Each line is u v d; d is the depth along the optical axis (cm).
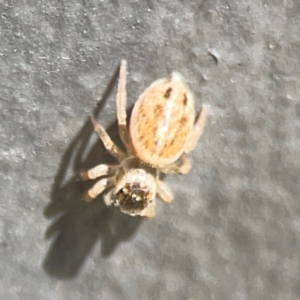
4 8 5
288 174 5
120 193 5
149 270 5
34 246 5
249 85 5
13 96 5
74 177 5
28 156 5
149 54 5
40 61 5
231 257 5
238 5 5
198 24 5
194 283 5
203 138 5
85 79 5
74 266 5
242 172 5
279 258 5
